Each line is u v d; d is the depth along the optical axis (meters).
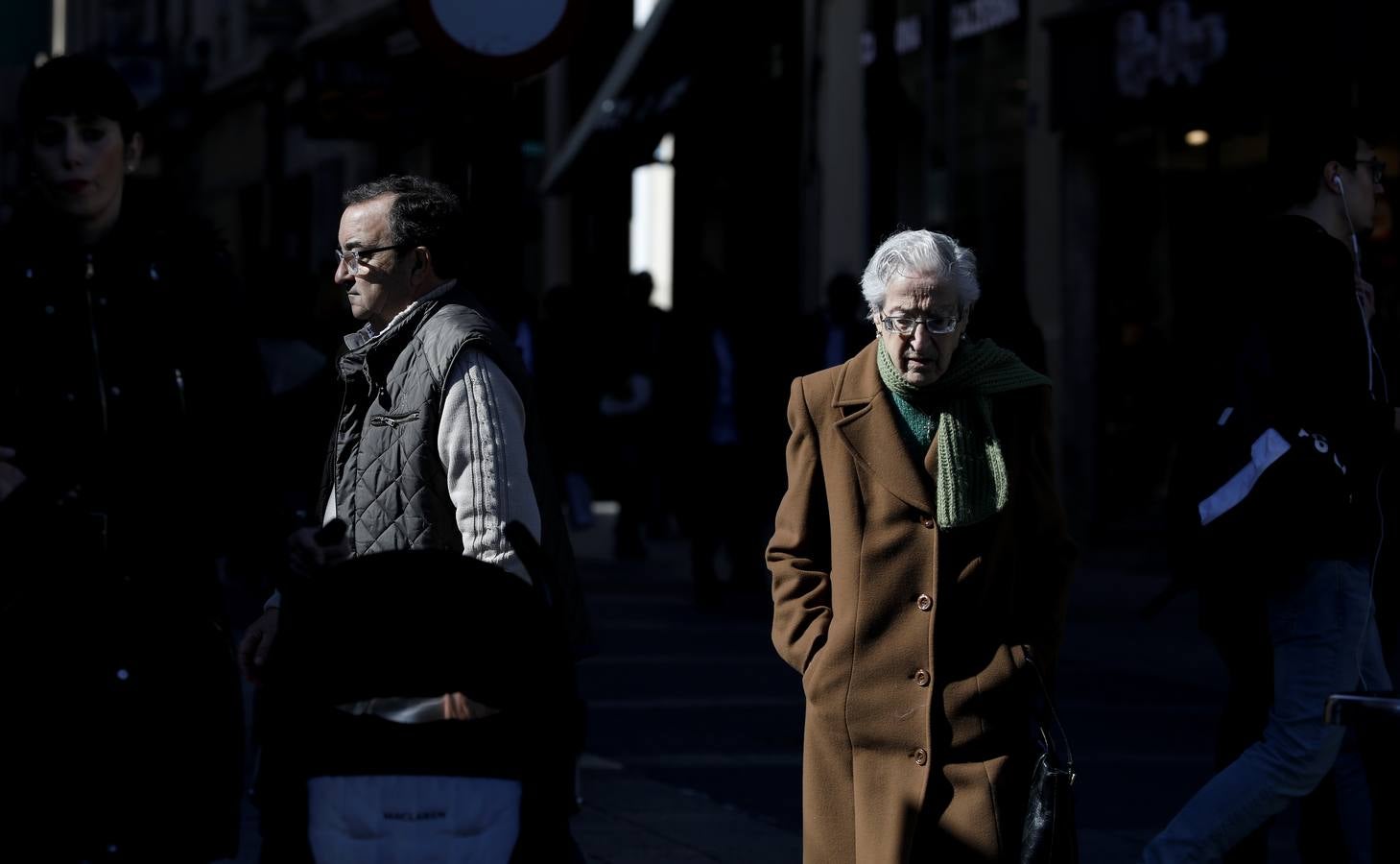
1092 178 39.34
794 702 22.95
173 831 9.34
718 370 31.78
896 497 10.26
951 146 43.94
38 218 9.48
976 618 10.23
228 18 78.31
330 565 8.48
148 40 88.88
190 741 9.37
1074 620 30.59
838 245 47.94
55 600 9.20
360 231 10.42
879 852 10.09
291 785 8.27
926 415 10.39
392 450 10.19
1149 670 25.98
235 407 9.62
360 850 8.15
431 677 8.25
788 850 15.66
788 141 49.06
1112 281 38.91
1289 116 13.30
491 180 16.62
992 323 18.19
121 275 9.43
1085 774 19.27
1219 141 35.91
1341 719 9.41
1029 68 41.00
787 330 32.31
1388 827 10.84
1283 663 12.70
